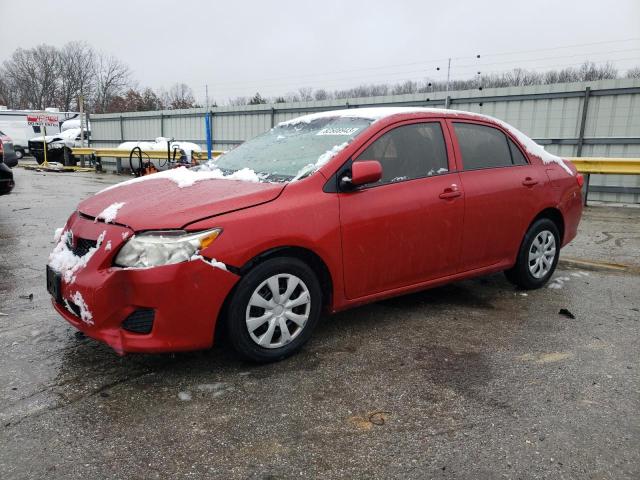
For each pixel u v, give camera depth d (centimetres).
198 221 293
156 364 323
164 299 282
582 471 225
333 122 409
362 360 332
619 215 959
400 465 229
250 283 305
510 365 326
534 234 467
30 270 535
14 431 251
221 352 341
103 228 303
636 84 1099
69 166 2259
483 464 229
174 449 239
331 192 339
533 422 262
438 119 412
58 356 333
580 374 315
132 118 2355
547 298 462
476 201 410
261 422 262
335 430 255
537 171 467
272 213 312
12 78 8275
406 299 457
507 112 1282
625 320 408
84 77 8194
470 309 431
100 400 280
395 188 368
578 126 1183
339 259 340
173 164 1002
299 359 333
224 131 1978
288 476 222
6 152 1283
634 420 265
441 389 296
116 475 221
